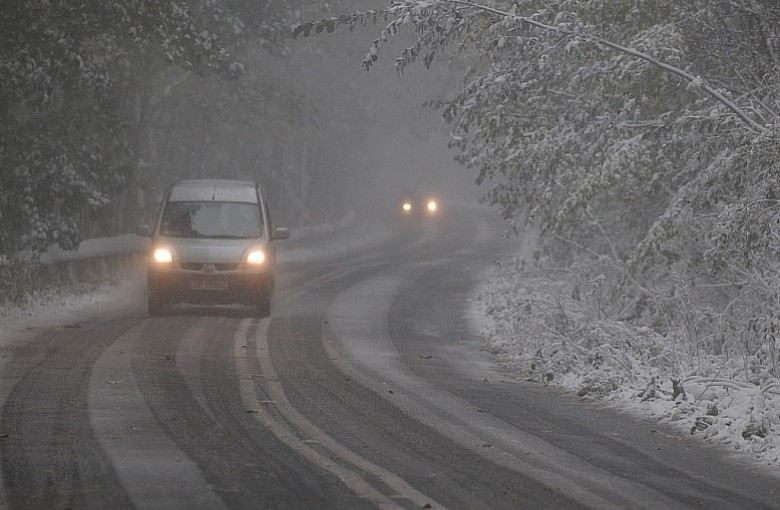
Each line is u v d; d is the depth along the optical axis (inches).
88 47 3442.4
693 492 1058.7
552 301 2546.8
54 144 2856.8
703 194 1998.0
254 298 2615.7
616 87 2130.9
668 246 2210.9
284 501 938.7
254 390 1579.7
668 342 1879.9
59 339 2086.6
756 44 2085.4
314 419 1363.2
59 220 2903.5
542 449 1238.3
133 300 2977.4
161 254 2591.0
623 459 1210.6
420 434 1296.8
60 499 933.2
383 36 1968.5
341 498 955.3
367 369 1872.5
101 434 1221.1
